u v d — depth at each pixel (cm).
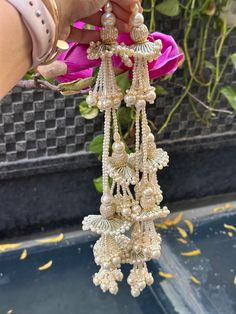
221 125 71
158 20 60
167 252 65
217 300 58
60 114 63
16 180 65
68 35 25
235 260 63
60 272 62
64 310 57
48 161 65
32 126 63
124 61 26
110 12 25
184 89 66
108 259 30
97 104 27
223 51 65
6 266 63
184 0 60
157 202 30
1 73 21
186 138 70
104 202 29
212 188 75
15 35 22
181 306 57
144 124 28
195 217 72
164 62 27
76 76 30
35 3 22
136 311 56
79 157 66
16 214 67
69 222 70
